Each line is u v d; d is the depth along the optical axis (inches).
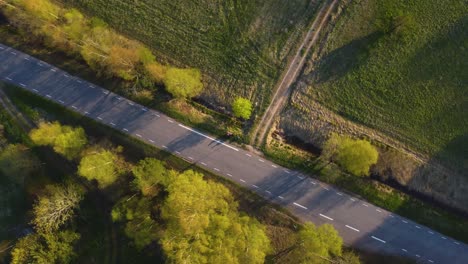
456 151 2380.7
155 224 2367.1
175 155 2509.8
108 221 2534.5
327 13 2429.9
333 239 2226.9
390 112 2410.2
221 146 2496.3
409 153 2406.5
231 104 2507.4
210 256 2156.7
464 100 2369.6
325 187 2433.6
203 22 2536.9
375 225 2406.5
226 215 2273.6
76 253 2495.1
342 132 2427.4
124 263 2504.9
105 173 2372.0
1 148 2544.3
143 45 2586.1
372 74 2412.6
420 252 2388.0
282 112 2475.4
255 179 2464.3
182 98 2539.4
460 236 2370.8
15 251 2361.0
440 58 2380.7
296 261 2331.4
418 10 2385.6
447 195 2384.4
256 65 2490.2
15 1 2480.3
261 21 2485.2
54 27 2493.8
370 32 2404.0
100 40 2474.2
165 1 2571.4
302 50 2450.8
